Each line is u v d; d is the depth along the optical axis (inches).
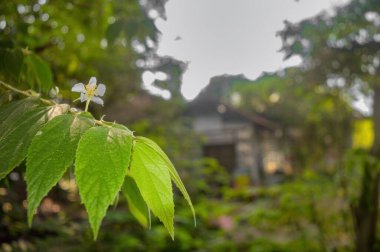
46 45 69.1
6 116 22.8
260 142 595.5
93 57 99.0
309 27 120.8
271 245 133.1
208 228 161.0
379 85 135.7
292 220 135.1
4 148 19.3
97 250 115.3
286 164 328.2
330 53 163.5
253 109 775.1
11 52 36.5
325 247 126.0
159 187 20.4
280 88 261.0
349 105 195.5
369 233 115.5
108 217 119.3
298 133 382.0
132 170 20.5
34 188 16.7
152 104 275.7
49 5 73.8
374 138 117.4
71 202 138.5
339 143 206.4
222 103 592.1
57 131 18.7
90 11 77.5
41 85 38.8
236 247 138.1
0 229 82.4
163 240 136.5
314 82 196.7
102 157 17.3
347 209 128.7
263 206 128.1
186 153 242.4
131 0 69.2
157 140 180.2
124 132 19.3
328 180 131.4
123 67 134.5
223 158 602.5
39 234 102.7
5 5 65.7
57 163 17.4
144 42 60.2
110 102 213.6
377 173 113.8
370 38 150.5
